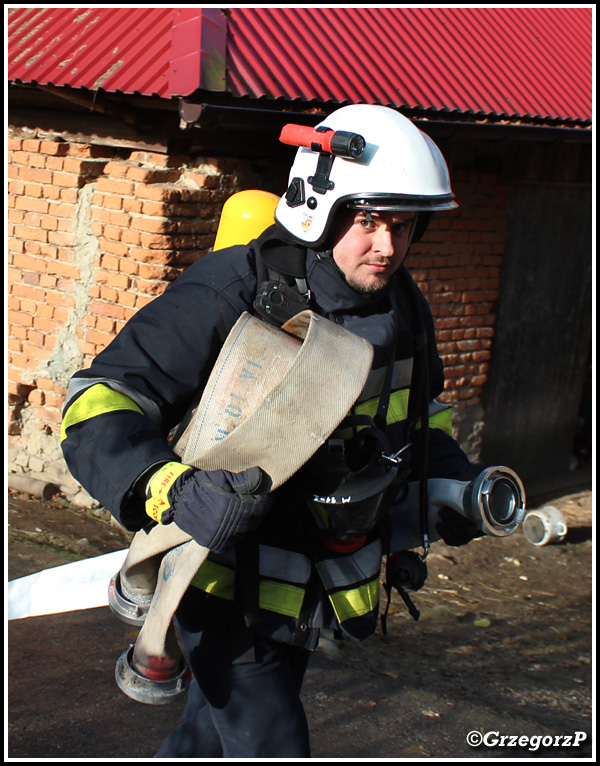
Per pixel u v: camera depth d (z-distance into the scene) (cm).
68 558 415
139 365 183
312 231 193
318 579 199
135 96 378
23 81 405
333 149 190
